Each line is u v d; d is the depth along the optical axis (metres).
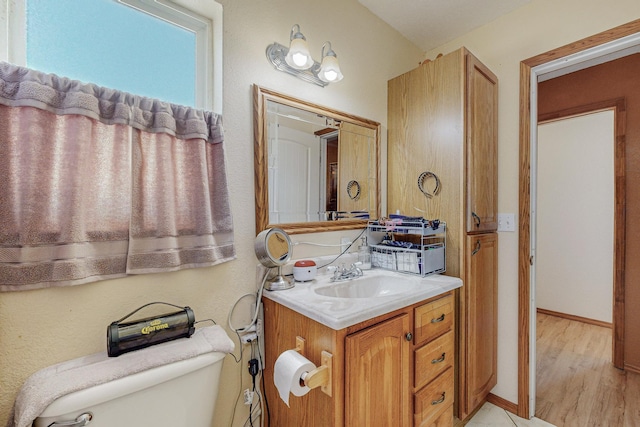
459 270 1.50
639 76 2.09
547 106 2.62
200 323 1.10
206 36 1.20
